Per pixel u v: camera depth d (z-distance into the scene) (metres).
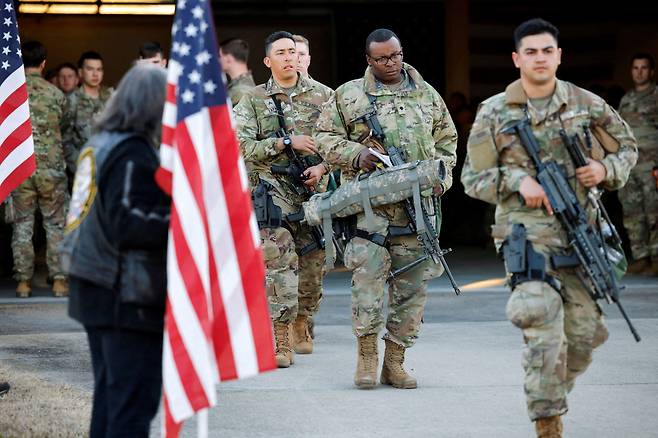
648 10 43.78
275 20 42.66
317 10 42.47
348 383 16.70
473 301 25.23
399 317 16.27
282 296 17.95
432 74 42.72
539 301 11.83
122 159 9.85
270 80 18.83
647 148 28.20
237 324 10.04
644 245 28.67
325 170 18.36
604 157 12.59
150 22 42.28
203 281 9.73
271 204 18.02
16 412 14.53
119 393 9.87
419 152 16.16
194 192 9.85
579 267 12.15
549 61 12.03
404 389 16.25
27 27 41.56
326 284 28.42
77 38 41.97
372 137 16.11
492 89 43.16
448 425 14.11
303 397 15.75
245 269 10.11
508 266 12.03
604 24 43.97
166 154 9.95
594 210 12.43
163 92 10.15
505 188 12.15
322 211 16.20
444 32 42.66
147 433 9.95
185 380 9.60
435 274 16.20
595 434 13.64
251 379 17.00
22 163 15.91
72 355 19.16
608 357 18.39
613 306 23.94
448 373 17.34
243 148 18.30
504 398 15.59
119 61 42.22
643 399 15.46
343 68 42.50
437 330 21.38
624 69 44.06
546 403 11.84
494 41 43.12
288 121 18.53
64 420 14.08
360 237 16.09
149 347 9.91
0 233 30.95
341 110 16.34
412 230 15.97
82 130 27.70
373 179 15.88
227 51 22.00
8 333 21.59
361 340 16.31
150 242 9.73
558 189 11.94
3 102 15.83
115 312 9.82
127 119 10.04
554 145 12.24
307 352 19.20
